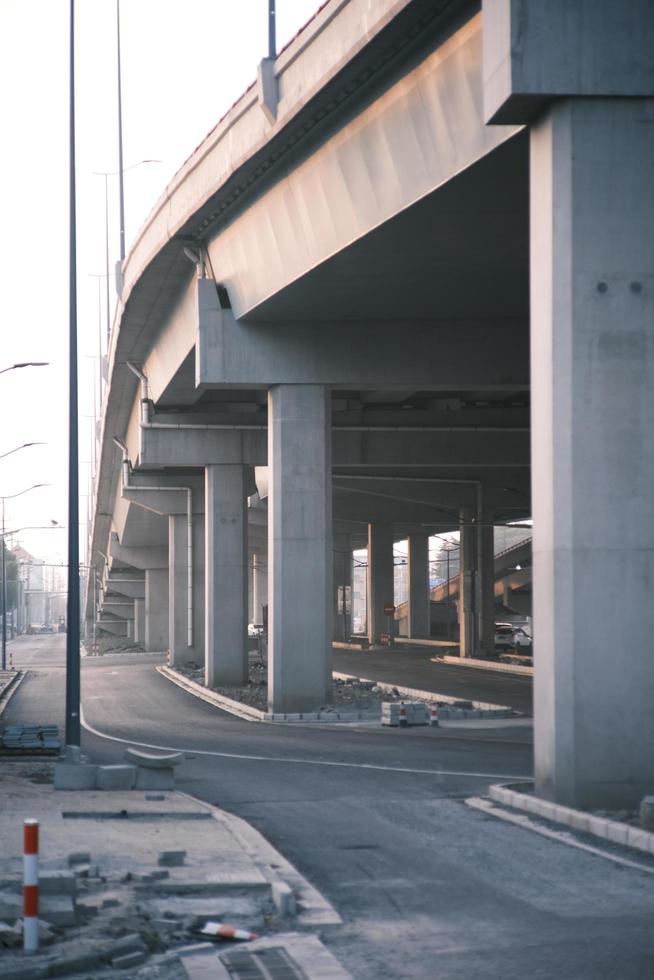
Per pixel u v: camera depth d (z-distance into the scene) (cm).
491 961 992
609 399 1781
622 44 1789
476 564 7688
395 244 2992
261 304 3709
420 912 1185
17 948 1008
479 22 2181
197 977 958
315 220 3139
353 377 3966
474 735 3334
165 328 4894
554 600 1795
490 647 7900
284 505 4012
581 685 1759
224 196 3538
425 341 3972
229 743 3206
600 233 1791
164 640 11131
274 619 4050
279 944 1062
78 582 2703
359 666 7294
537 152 1880
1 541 9119
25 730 3225
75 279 2741
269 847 1536
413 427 5581
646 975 937
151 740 3334
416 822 1770
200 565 7819
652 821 1550
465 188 2505
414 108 2495
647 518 1770
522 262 3194
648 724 1752
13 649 15250
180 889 1263
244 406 5788
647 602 1764
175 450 5703
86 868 1323
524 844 1555
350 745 3086
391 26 2344
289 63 2903
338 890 1292
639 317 1786
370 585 10256
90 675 7356
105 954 997
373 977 953
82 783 2114
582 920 1133
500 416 5666
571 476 1777
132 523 9644
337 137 2873
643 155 1797
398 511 9644
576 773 1752
